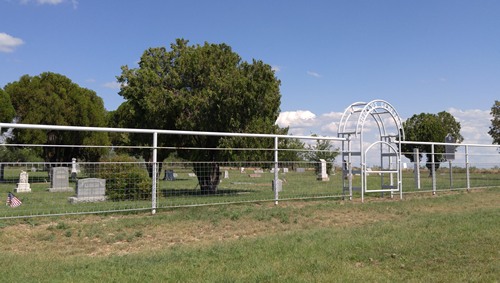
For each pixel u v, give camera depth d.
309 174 22.11
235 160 19.56
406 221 11.18
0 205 14.34
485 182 24.38
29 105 39.09
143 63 20.28
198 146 19.77
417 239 8.59
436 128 41.91
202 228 10.22
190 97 18.81
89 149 42.91
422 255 7.39
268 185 26.48
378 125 18.78
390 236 8.91
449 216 11.70
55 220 10.75
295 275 6.20
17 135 38.69
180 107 18.80
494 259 7.08
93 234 9.30
